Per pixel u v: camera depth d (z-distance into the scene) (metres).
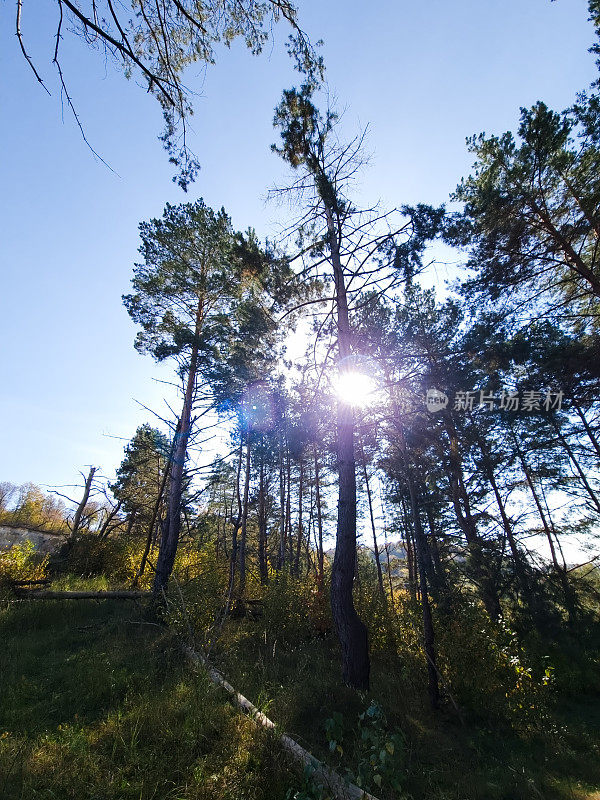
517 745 6.27
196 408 14.11
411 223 8.91
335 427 10.73
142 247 14.95
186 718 5.02
